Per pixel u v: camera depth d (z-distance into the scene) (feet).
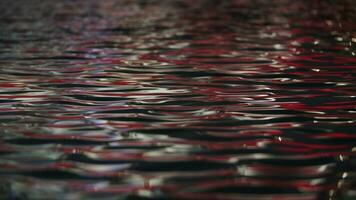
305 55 36.14
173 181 14.15
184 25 55.88
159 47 40.52
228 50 38.68
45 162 15.71
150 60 34.50
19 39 45.62
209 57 35.55
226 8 79.20
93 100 23.65
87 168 15.20
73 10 76.18
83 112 21.54
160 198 13.03
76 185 13.91
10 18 64.03
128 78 28.63
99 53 37.78
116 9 77.87
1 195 13.21
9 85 26.91
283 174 14.60
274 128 19.10
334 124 19.57
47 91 25.54
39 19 62.85
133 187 13.75
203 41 43.68
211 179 14.26
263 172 14.75
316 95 24.34
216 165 15.34
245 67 31.78
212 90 25.52
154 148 16.93
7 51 38.88
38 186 13.85
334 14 67.56
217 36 46.83
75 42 43.60
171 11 74.18
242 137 18.02
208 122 19.89
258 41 43.34
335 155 16.12
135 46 41.14
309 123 19.74
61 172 14.88
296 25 55.21
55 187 13.79
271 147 16.94
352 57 35.09
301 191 13.42
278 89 25.68
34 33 49.70
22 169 15.11
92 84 27.09
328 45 40.70
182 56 36.06
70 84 27.14
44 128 19.25
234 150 16.65
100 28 53.52
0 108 22.21
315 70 30.63
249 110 21.65
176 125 19.51
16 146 17.20
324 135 18.21
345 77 28.43
